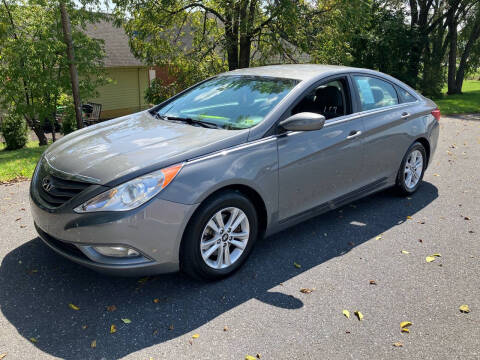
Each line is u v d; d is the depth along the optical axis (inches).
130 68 1008.9
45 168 134.9
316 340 110.6
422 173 222.1
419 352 107.2
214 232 131.6
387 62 1013.2
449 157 310.3
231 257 139.7
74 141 147.4
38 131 617.9
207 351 105.6
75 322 115.6
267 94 158.2
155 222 117.5
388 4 1040.8
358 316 120.7
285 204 150.4
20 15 514.0
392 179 202.7
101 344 107.2
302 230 177.5
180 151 127.1
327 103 167.2
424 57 1071.0
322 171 160.2
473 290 135.3
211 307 123.5
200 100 170.6
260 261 150.7
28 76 520.7
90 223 114.9
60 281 135.3
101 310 121.2
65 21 418.6
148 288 132.5
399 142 197.6
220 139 134.7
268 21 554.3
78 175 121.8
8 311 119.5
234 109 156.2
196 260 127.6
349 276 142.0
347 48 620.4
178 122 156.6
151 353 104.4
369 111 182.9
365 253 158.6
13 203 201.6
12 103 561.0
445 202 212.7
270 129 144.3
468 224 186.7
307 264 149.4
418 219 191.0
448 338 112.6
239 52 612.7
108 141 141.3
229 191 132.6
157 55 631.2
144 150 129.3
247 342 109.1
